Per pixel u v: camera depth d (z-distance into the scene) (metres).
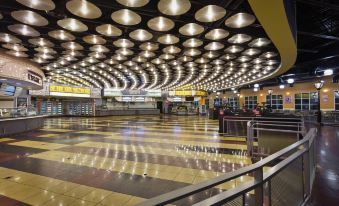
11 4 4.48
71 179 3.83
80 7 4.34
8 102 15.73
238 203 1.24
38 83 11.88
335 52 8.67
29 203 2.96
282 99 20.55
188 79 16.92
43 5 4.25
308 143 2.43
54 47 7.68
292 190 2.08
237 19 4.84
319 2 4.69
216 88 25.28
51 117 23.16
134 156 5.46
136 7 4.48
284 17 3.96
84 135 9.23
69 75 14.52
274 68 11.59
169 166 4.61
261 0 3.36
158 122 16.47
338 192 3.00
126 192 3.30
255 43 6.91
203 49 7.80
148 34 6.13
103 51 8.12
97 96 24.41
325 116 14.39
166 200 0.86
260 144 5.23
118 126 13.21
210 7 4.27
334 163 4.43
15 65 9.35
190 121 17.48
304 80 17.16
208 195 3.17
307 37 8.05
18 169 4.40
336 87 16.08
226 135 8.83
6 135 9.12
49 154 5.69
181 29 5.60
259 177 1.34
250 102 24.20
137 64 10.80
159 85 22.11
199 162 4.91
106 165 4.66
